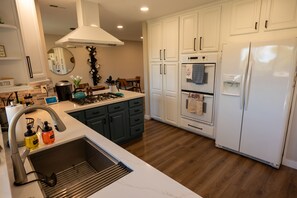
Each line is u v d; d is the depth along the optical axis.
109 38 2.48
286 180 1.99
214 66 2.79
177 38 3.24
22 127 1.25
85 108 2.35
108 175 0.91
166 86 3.67
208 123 3.06
